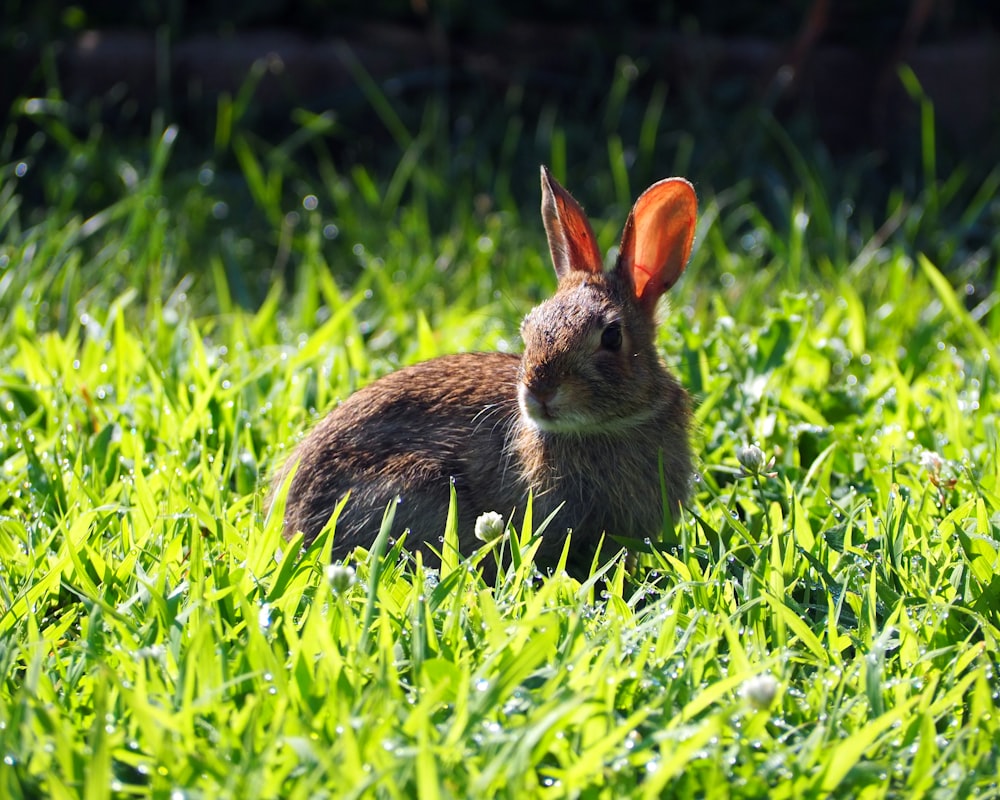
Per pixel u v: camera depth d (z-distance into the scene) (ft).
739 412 32.65
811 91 59.72
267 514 27.43
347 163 57.82
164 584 22.45
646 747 17.69
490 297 43.52
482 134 57.26
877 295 43.37
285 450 30.45
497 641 19.95
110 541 25.11
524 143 57.21
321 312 42.45
